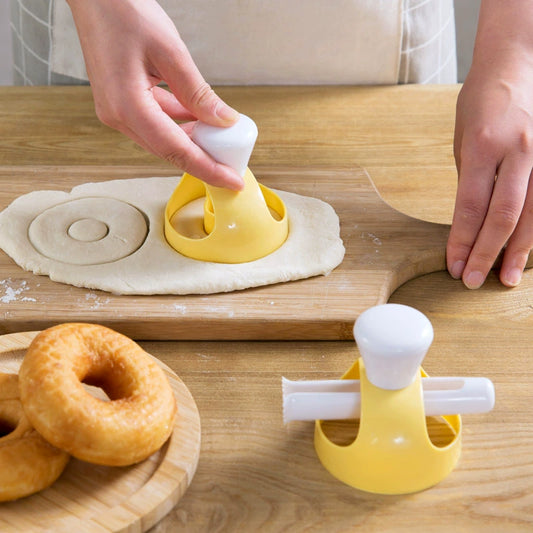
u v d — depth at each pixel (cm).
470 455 57
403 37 114
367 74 117
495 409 61
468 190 76
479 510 53
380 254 78
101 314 69
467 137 78
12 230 79
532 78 83
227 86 116
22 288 72
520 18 87
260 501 54
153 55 68
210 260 76
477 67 86
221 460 57
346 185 90
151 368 57
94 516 51
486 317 73
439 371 66
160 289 71
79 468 54
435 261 79
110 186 87
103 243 78
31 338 65
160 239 79
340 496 54
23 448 51
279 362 67
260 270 74
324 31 113
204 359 67
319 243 78
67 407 50
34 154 98
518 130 76
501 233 74
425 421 55
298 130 104
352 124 106
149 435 52
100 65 69
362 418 53
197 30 113
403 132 104
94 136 102
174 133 69
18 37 124
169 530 51
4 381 57
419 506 53
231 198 73
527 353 68
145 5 68
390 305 53
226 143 69
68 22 116
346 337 70
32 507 51
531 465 56
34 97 111
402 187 93
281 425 60
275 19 112
